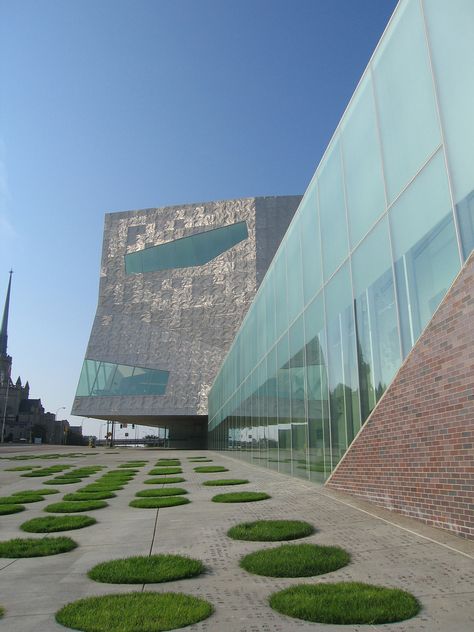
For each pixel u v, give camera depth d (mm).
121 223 65812
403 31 8695
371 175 9984
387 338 9070
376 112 9789
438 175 7441
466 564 5473
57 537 7926
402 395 8336
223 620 4270
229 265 60375
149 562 6160
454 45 7059
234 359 32031
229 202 62875
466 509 6410
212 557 6500
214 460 29234
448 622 4051
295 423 15539
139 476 18516
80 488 15445
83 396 56844
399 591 4707
